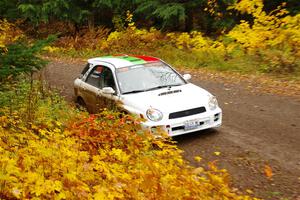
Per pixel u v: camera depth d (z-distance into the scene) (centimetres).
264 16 1702
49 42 840
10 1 2658
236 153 786
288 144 812
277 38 1591
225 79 1437
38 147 568
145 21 2461
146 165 598
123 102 901
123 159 618
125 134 735
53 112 866
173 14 2017
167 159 695
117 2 2348
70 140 663
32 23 2677
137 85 942
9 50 787
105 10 2592
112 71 978
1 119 711
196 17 2183
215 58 1698
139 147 725
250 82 1354
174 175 596
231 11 2084
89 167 554
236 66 1563
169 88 927
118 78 958
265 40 1642
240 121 977
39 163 526
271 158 751
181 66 1744
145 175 534
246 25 1734
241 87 1306
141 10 2152
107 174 539
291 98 1136
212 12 1939
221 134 894
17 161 513
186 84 973
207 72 1585
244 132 898
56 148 591
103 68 1027
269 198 614
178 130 845
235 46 1733
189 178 575
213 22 2116
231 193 598
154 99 875
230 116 1023
